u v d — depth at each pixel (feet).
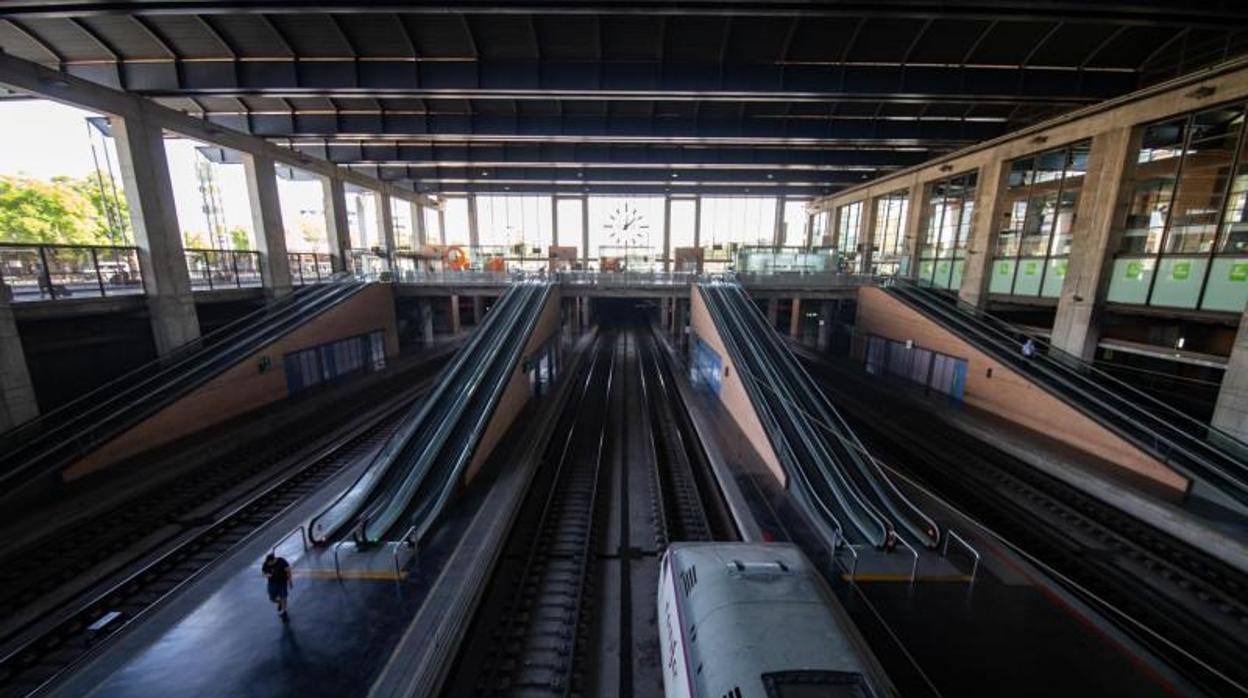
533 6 44.96
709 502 46.09
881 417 68.59
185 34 54.49
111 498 42.42
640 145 102.58
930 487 49.55
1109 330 65.26
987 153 80.33
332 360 83.10
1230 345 58.34
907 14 45.09
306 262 112.27
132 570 35.04
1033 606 29.66
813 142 84.58
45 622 30.17
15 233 129.59
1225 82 46.50
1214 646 29.48
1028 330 73.61
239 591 29.86
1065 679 24.53
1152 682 24.47
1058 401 54.60
